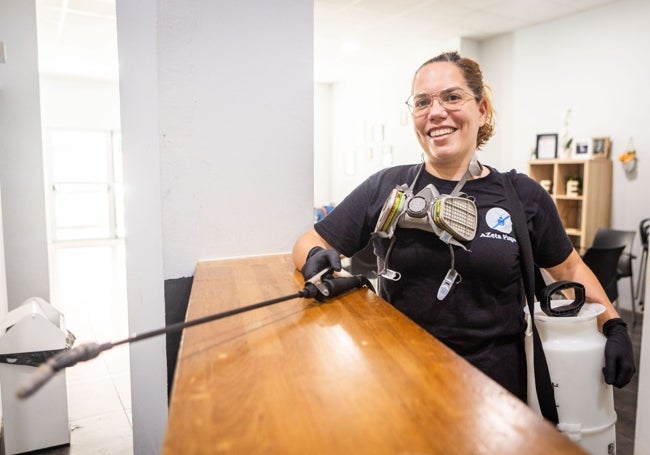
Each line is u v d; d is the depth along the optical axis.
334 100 8.45
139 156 1.67
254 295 1.06
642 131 4.25
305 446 0.47
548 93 5.01
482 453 0.46
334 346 0.73
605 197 4.46
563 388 1.14
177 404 0.55
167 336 1.43
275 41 1.54
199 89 1.44
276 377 0.62
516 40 5.30
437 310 1.18
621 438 2.26
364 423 0.51
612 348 1.13
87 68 7.06
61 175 8.55
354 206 1.33
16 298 2.86
